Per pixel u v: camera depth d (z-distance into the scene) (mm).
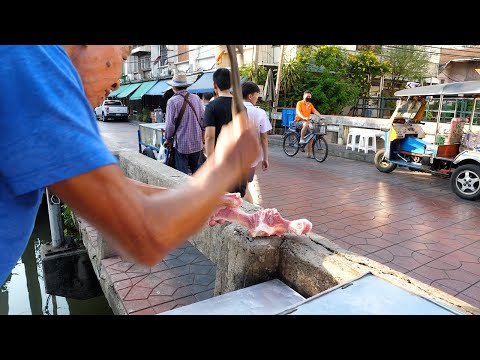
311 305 1279
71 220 5957
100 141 720
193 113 5113
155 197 759
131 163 4691
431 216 5609
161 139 8148
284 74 15148
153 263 758
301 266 1896
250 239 2043
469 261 4121
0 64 664
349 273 1712
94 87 970
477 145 7039
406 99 8008
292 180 7906
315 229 5043
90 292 4543
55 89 693
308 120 10281
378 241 4660
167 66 23172
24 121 660
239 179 812
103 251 3609
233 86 736
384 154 8516
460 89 6742
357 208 5973
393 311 1242
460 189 6578
